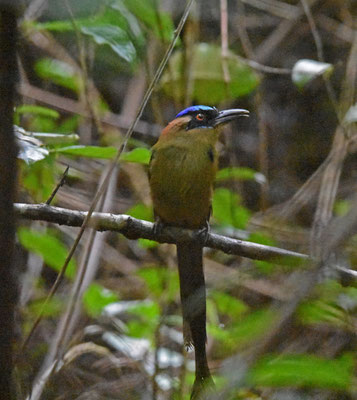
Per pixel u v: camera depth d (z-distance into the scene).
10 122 3.00
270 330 3.59
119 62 12.96
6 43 2.82
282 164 15.07
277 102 15.61
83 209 12.73
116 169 11.37
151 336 10.45
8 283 3.37
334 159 10.81
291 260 7.55
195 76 11.12
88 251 7.58
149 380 9.93
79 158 13.58
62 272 6.67
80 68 12.86
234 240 8.15
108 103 14.55
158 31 9.84
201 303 7.76
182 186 8.79
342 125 11.07
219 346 9.99
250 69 11.90
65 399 10.80
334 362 5.20
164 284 10.53
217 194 10.50
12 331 3.52
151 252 13.62
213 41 14.52
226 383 3.62
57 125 13.60
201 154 8.97
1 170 3.07
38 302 11.28
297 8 14.88
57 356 8.16
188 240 8.22
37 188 10.16
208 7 14.48
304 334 10.33
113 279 13.16
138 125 13.69
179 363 10.17
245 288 10.56
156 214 8.97
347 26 14.98
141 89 14.00
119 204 13.43
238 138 15.02
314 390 8.85
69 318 7.98
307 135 15.67
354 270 8.04
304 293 3.65
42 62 12.61
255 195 14.63
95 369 11.67
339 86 14.94
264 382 5.13
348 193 13.53
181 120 9.20
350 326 8.05
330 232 3.82
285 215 12.24
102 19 8.85
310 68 10.00
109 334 10.59
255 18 15.33
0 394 3.67
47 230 12.29
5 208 3.14
